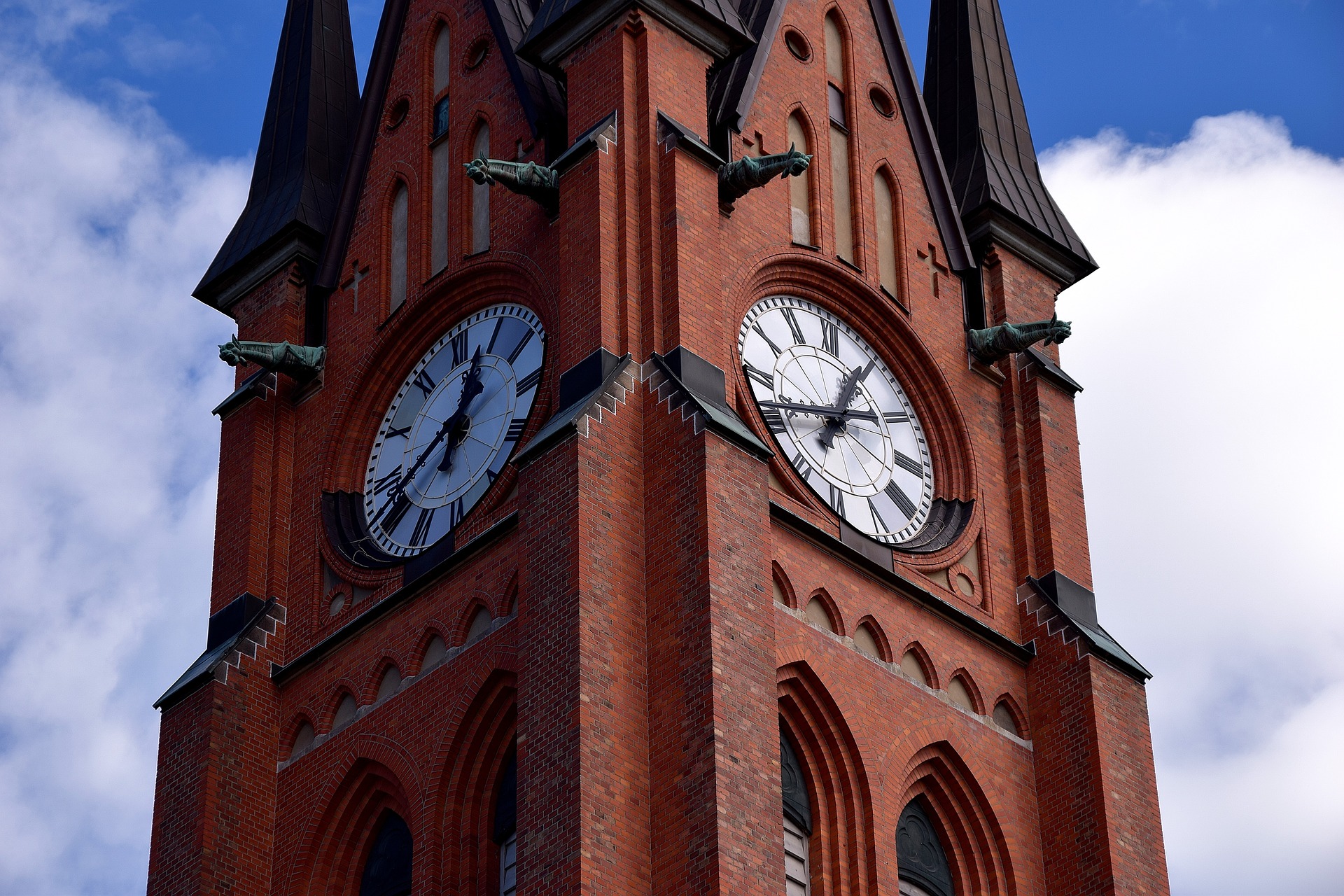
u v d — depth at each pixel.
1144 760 56.19
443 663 53.56
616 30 56.47
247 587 58.06
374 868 54.00
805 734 52.66
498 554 53.62
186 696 56.59
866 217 60.09
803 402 56.59
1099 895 54.25
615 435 51.41
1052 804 55.59
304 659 56.38
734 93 58.19
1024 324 60.19
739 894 46.78
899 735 53.75
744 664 49.22
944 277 61.06
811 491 55.22
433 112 61.19
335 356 60.12
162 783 56.06
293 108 65.44
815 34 61.47
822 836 52.06
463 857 52.06
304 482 59.12
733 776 47.88
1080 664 56.41
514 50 59.12
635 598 50.09
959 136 64.56
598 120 55.78
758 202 57.56
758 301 56.94
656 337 53.09
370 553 56.94
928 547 56.94
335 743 55.00
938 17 67.06
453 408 57.22
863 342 58.72
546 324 55.75
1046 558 58.38
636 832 47.88
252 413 59.97
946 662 55.56
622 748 48.47
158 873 55.03
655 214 54.47
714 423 51.06
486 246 58.00
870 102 61.88
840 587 54.28
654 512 50.94
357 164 62.19
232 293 62.91
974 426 59.47
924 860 53.88
